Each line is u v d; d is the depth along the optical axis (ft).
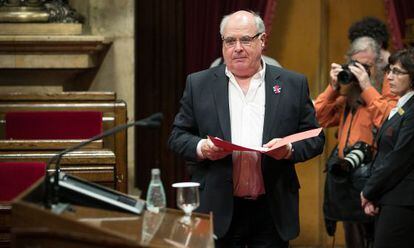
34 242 19.31
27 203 20.24
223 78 33.47
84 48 49.34
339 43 58.85
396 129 37.96
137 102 58.03
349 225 45.14
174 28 57.67
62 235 19.21
